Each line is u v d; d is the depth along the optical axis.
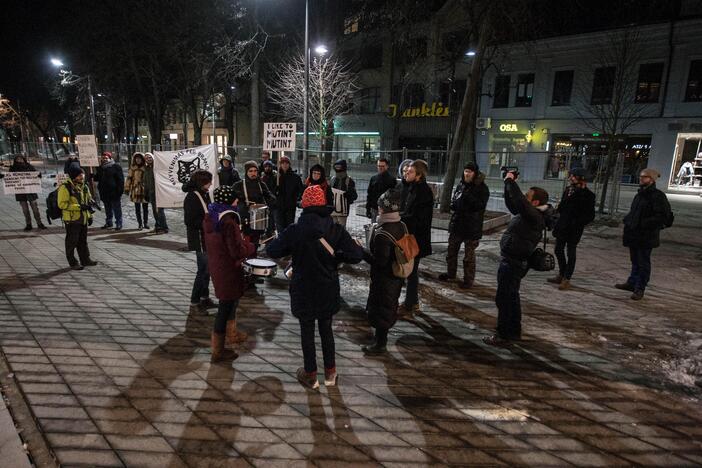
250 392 3.70
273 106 38.69
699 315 5.77
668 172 24.73
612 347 4.76
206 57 23.78
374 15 25.94
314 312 3.66
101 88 30.11
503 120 30.62
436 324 5.30
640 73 24.95
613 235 11.45
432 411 3.51
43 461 2.83
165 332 4.83
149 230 10.45
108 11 23.17
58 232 9.93
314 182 7.25
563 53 27.31
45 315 5.21
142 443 3.02
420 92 35.59
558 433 3.28
